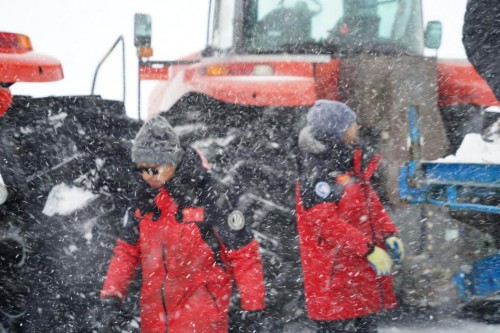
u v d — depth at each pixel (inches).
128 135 149.4
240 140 170.9
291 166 161.8
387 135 161.9
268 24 186.9
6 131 122.5
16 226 113.6
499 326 146.7
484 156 138.2
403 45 193.6
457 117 181.5
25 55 120.3
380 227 140.5
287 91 163.8
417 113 139.9
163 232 120.4
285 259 153.0
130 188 139.4
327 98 164.7
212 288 120.7
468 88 176.6
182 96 174.6
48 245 122.7
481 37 122.0
